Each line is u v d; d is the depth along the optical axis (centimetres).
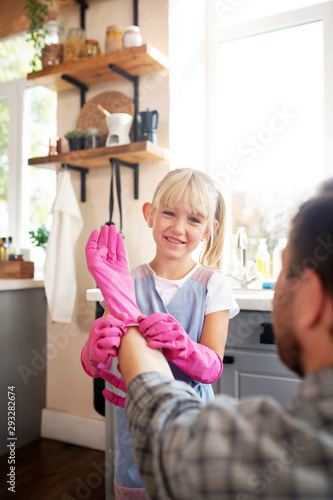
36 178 240
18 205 243
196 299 89
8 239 223
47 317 213
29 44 234
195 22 191
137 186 184
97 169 196
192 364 64
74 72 181
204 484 27
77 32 184
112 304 55
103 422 194
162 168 180
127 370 44
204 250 105
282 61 181
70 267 184
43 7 192
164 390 38
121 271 62
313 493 25
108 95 190
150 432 34
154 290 90
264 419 29
